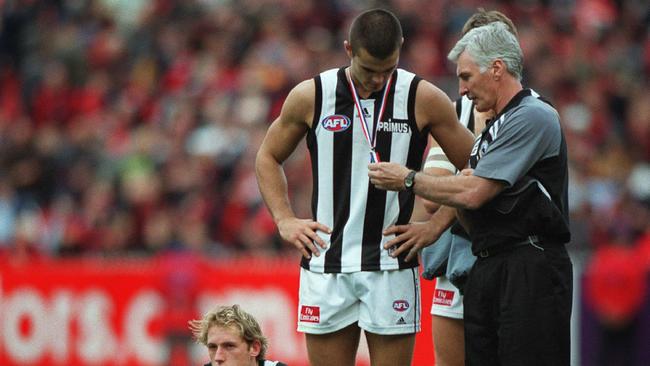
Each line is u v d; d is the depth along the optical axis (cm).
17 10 6888
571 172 4938
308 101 2195
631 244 4488
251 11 6419
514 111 2112
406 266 2211
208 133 5584
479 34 2142
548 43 6144
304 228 2220
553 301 2095
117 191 5359
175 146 5566
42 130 6181
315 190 2227
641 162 5544
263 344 2417
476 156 2161
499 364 2153
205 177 5259
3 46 6819
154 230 4953
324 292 2212
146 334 4347
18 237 5250
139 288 4372
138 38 6562
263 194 2284
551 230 2111
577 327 3938
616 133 5688
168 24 6594
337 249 2206
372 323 2192
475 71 2138
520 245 2114
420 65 5781
